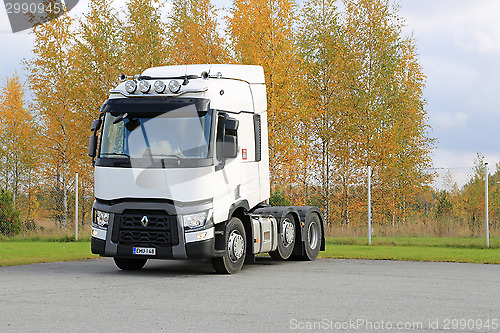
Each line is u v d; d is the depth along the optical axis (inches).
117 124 486.3
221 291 386.6
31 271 511.8
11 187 1760.6
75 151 1334.9
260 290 392.2
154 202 469.7
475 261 595.5
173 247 465.4
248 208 528.7
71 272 507.2
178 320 286.4
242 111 528.4
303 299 351.9
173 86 479.2
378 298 356.2
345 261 614.5
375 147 1306.6
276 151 1175.6
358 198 1298.0
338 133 1326.3
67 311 309.6
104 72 1295.5
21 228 1085.1
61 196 1331.2
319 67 1354.6
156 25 1333.7
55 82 1360.7
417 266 554.3
